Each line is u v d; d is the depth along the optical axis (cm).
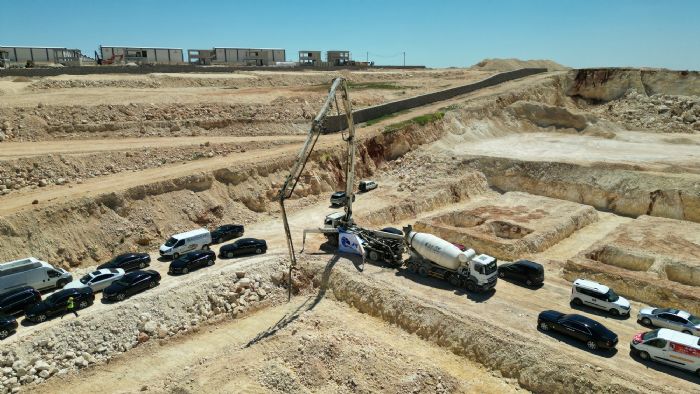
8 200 3869
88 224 3822
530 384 2450
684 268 3456
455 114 7238
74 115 5575
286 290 3531
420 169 5997
